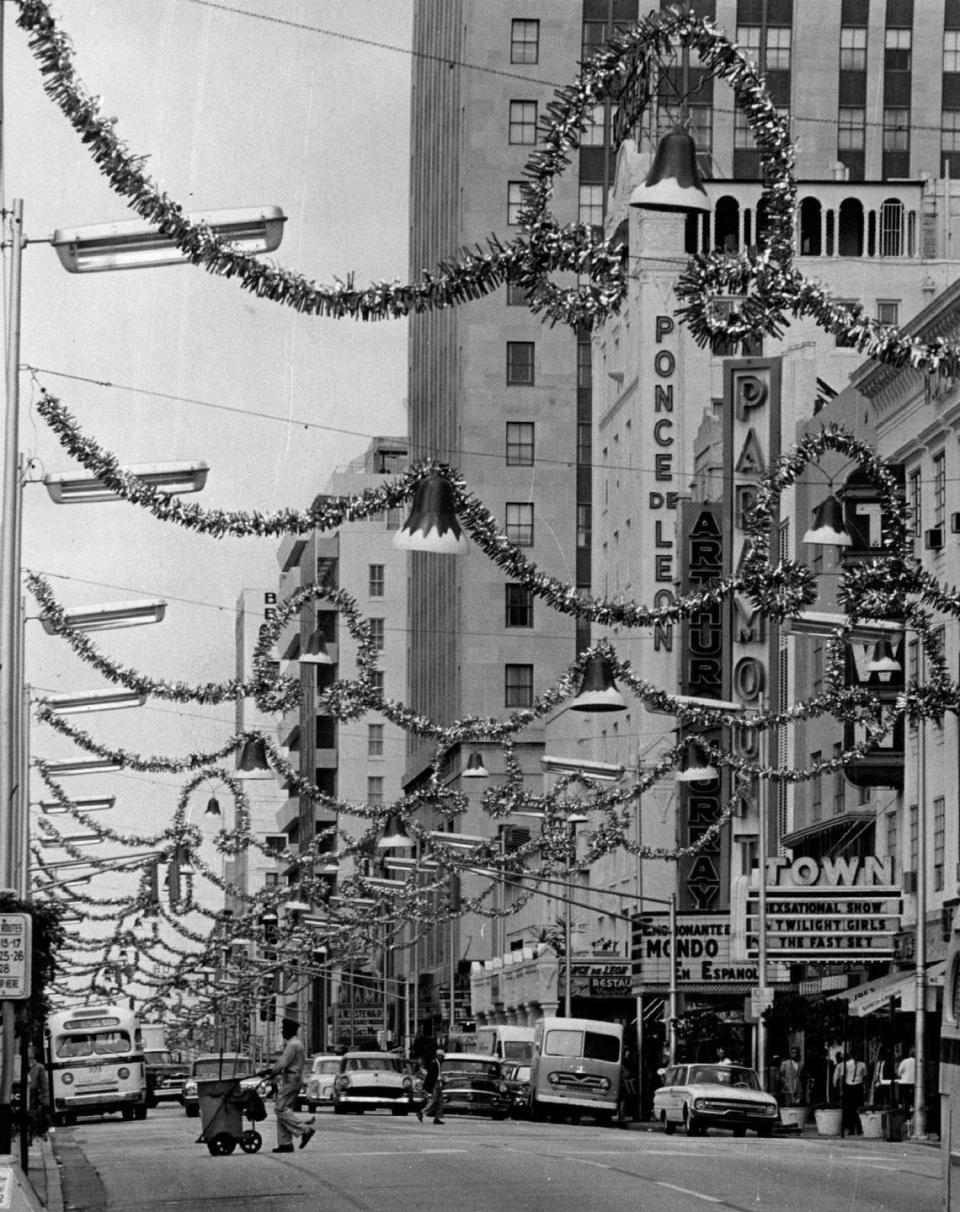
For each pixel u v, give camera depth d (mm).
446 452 184750
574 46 168250
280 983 161000
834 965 92062
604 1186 36312
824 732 95125
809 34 150625
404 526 28281
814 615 57062
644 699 61625
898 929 81625
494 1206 32031
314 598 61406
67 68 24031
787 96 150875
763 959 79062
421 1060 99625
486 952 170125
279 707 61188
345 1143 54156
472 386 173750
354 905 119875
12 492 41500
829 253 128625
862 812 87312
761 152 25422
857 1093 71062
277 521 39156
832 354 110875
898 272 121625
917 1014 67562
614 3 168500
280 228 26125
